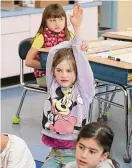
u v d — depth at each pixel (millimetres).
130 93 4324
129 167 3617
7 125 4562
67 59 2770
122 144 4062
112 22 7844
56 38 4203
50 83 2898
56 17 4156
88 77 2803
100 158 2109
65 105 2801
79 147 2123
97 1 6797
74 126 2785
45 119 2857
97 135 2092
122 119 4684
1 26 5758
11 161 2301
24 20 5965
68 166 2244
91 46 4000
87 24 6691
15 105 5203
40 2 6141
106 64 3426
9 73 6004
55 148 2830
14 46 5953
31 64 4141
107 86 4355
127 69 3318
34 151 3918
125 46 4086
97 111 4855
